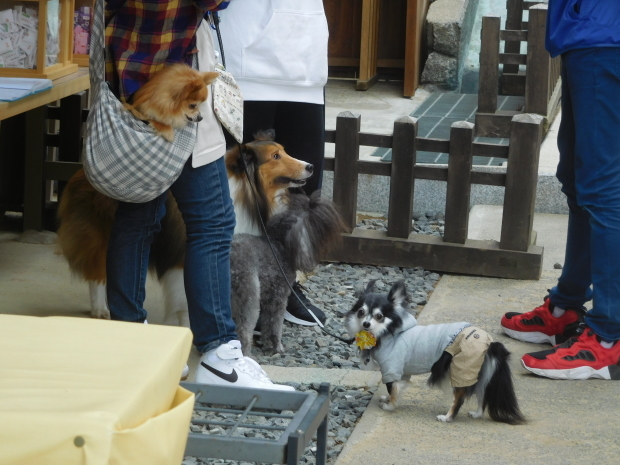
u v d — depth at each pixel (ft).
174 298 12.41
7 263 16.29
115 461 3.55
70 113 18.17
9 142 18.47
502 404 10.26
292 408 6.00
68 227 12.84
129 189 9.33
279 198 12.92
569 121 12.28
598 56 10.87
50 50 13.75
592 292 12.40
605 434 10.05
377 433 10.12
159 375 4.21
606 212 11.25
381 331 10.61
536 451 9.60
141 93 9.28
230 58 13.03
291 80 13.24
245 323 12.30
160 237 12.22
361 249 17.30
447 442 9.86
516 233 16.39
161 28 9.21
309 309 14.55
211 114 9.96
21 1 13.00
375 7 31.22
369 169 17.12
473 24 33.86
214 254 10.32
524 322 13.24
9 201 18.80
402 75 33.14
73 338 4.63
